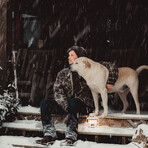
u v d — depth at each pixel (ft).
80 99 13.92
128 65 20.95
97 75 13.57
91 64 13.60
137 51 21.17
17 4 30.96
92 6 30.68
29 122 15.30
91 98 14.51
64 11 30.40
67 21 30.42
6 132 15.16
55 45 29.94
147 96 19.43
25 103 19.43
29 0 31.50
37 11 32.60
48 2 30.42
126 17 30.07
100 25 30.48
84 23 30.58
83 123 14.46
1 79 16.15
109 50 22.07
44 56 22.56
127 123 13.89
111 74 13.91
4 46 16.22
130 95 19.56
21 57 22.94
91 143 13.30
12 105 15.48
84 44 30.19
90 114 14.28
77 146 12.58
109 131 13.43
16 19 31.24
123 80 14.58
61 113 14.26
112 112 16.26
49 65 22.45
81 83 14.14
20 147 13.35
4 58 16.20
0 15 16.30
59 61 22.35
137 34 29.58
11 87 16.57
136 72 15.08
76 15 30.60
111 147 12.53
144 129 11.77
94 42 30.32
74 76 14.06
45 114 13.41
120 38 29.96
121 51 21.62
